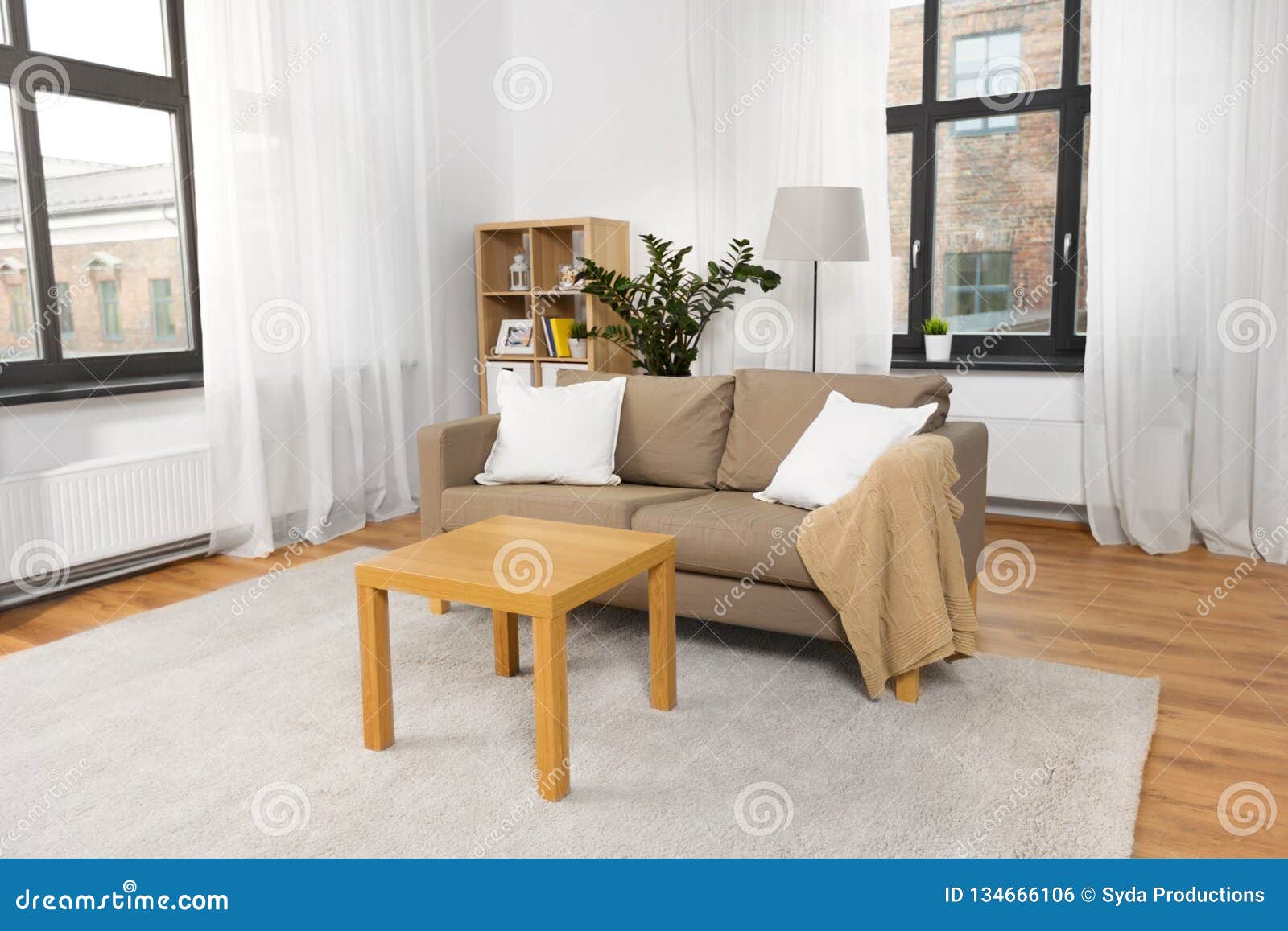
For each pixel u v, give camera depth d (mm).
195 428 4070
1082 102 4410
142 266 4051
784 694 2693
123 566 3857
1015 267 4656
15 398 3385
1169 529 4055
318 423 4316
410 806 2137
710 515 2939
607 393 3611
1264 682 2752
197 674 2865
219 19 3848
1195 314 3977
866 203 4500
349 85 4441
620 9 5129
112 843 2016
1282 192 3732
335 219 4406
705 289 4918
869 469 2656
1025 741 2395
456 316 5270
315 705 2652
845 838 2000
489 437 3590
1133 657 2938
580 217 5273
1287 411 3822
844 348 4668
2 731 2510
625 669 2875
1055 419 4406
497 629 2809
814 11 4504
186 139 4141
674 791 2189
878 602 2564
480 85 5273
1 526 3338
